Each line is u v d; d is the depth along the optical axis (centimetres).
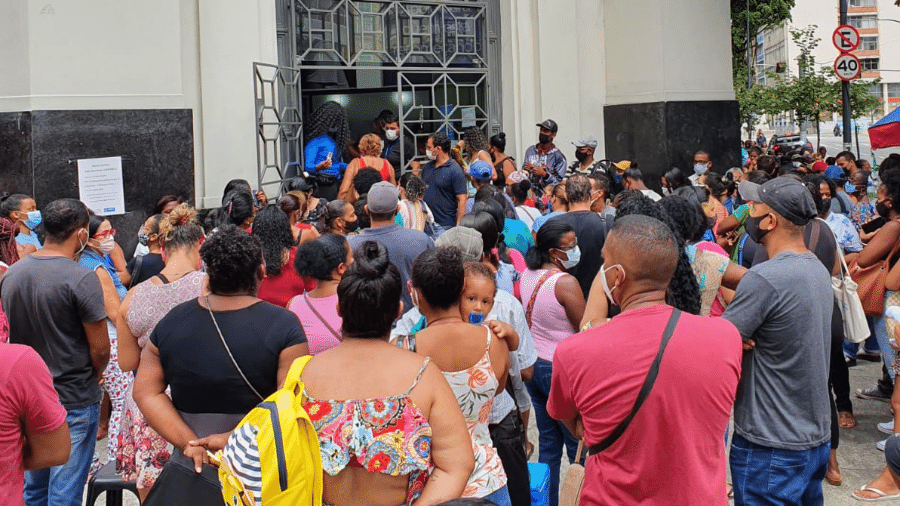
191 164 981
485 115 1372
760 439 391
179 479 345
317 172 1115
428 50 1319
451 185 961
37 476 480
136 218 950
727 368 303
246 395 358
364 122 1299
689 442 298
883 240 639
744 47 4019
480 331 374
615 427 302
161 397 362
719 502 302
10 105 910
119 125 940
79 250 500
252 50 1095
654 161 1395
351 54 1262
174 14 970
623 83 1430
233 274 367
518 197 871
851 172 1292
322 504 290
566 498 342
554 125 1130
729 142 1433
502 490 364
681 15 1390
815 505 412
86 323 480
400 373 297
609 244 325
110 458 565
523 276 520
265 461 283
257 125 1033
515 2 1365
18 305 472
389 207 609
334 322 455
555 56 1385
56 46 909
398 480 290
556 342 505
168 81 969
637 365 301
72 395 481
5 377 335
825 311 392
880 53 10369
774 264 390
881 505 551
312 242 467
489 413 382
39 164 904
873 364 877
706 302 483
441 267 368
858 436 671
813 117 3278
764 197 405
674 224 418
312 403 291
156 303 434
